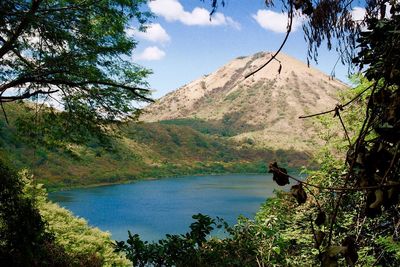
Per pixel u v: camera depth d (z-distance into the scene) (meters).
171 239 5.03
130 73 9.99
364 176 0.86
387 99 0.90
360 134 0.89
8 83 8.95
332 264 0.77
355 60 1.08
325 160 5.89
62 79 9.54
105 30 9.68
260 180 113.75
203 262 4.95
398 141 0.85
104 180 95.00
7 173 7.55
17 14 8.09
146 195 75.75
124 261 12.01
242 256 5.08
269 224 5.44
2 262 7.14
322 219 0.84
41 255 8.00
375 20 1.04
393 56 0.93
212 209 58.59
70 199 66.44
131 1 9.36
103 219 50.09
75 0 8.95
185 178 119.31
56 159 86.44
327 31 1.16
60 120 10.23
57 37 9.13
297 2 0.96
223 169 144.75
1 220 7.43
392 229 3.31
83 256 10.63
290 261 5.11
